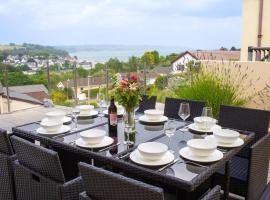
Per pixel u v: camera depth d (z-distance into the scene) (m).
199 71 4.52
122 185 1.32
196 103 3.11
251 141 2.45
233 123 2.77
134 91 2.21
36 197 1.96
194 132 2.44
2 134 2.19
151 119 2.81
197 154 1.84
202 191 2.17
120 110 3.03
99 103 3.16
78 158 2.56
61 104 5.79
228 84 4.15
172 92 4.50
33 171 1.95
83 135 2.10
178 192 2.04
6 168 2.23
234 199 2.65
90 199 1.52
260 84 4.40
